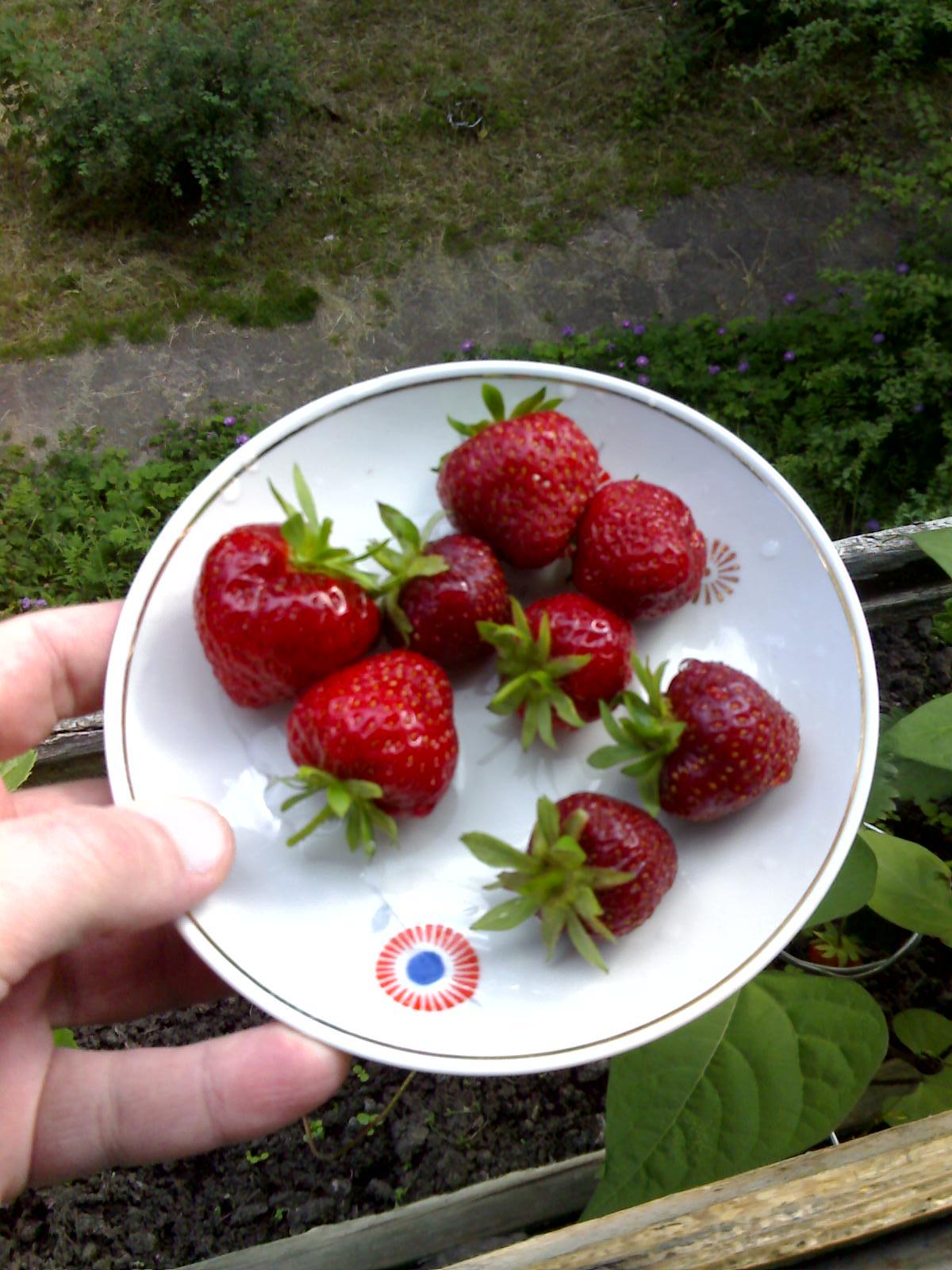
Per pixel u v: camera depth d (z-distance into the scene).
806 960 0.29
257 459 0.24
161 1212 0.30
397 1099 0.30
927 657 0.33
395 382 0.25
